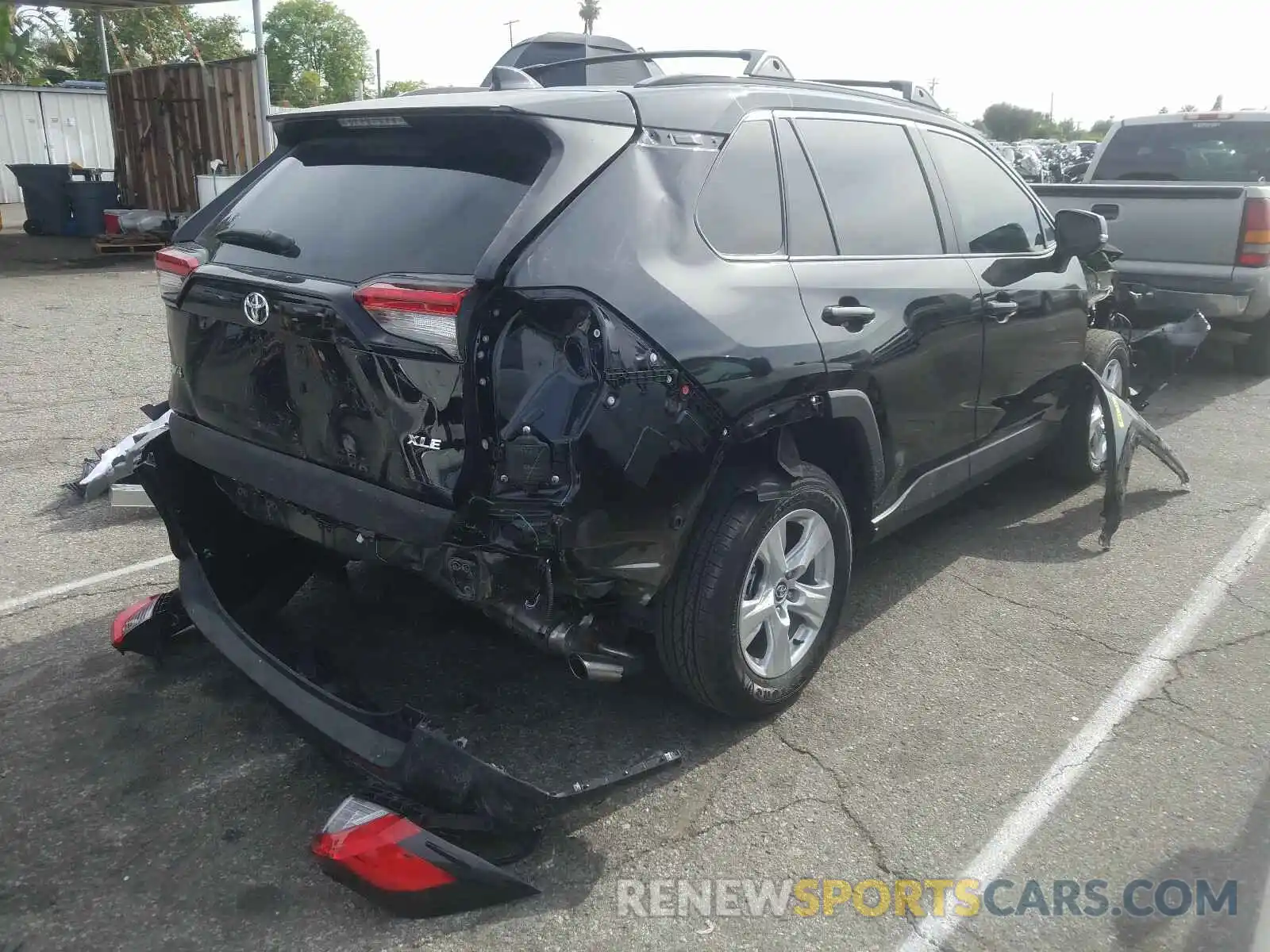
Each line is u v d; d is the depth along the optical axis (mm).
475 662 3637
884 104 3957
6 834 2775
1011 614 4133
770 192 3240
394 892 2398
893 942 2459
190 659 3672
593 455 2529
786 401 2994
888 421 3549
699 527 2955
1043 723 3357
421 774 2562
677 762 2832
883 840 2799
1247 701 3498
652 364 2627
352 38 60375
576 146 2695
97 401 7012
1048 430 5035
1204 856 2740
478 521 2537
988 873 2680
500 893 2498
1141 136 9250
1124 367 5879
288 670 2926
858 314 3307
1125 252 7625
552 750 3160
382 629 3840
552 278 2512
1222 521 5141
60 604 4090
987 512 5254
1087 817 2891
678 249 2854
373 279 2557
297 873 2656
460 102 2842
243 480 2959
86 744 3174
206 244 3148
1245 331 8156
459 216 2664
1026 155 19516
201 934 2451
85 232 17203
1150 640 3924
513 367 2475
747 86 3336
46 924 2469
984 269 4156
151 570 4426
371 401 2580
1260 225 6977
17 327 9477
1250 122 8672
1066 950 2432
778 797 2971
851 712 3412
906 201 3865
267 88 14234
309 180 3100
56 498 5242
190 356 3100
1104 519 4711
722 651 2998
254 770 3064
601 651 2842
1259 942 2125
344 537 2857
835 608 3451
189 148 15875
